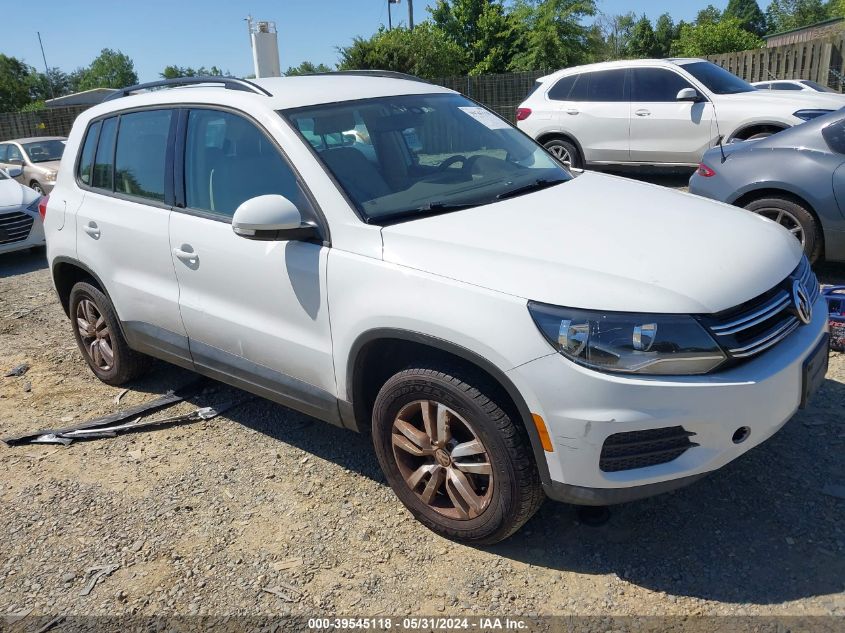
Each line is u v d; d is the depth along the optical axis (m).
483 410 2.68
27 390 4.95
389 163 3.45
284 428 4.13
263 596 2.82
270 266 3.31
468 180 3.53
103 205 4.29
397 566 2.93
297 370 3.37
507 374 2.56
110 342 4.73
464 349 2.65
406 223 3.06
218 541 3.17
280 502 3.42
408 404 2.96
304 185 3.23
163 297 3.94
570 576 2.78
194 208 3.75
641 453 2.50
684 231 2.94
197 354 3.90
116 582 2.97
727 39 38.62
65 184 4.68
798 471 3.25
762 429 2.59
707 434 2.50
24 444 4.19
